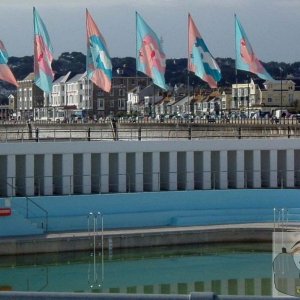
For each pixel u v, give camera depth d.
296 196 75.88
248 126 108.56
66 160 72.62
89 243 64.12
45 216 69.12
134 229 68.62
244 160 78.69
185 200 73.62
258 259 63.03
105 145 73.81
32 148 71.56
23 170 71.81
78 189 73.62
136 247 65.38
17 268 59.91
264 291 52.97
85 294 19.69
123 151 74.38
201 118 142.00
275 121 118.31
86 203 70.62
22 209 68.81
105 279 56.59
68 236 64.25
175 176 76.00
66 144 72.62
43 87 87.50
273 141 79.19
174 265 61.03
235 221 72.94
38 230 66.12
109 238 64.62
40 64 87.31
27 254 62.75
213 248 67.00
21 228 65.75
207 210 73.50
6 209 65.44
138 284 55.25
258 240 67.62
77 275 57.78
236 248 67.06
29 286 54.31
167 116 160.38
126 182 74.75
